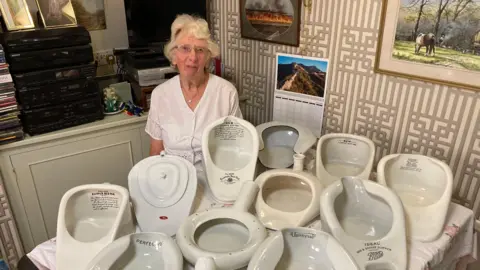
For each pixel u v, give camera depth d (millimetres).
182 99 1436
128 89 1884
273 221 998
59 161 1649
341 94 1551
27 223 1652
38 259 898
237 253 816
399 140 1417
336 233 880
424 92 1298
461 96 1213
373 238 936
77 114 1650
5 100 1423
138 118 1792
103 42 1998
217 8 2039
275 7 1688
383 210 993
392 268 862
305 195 1137
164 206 1039
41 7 1601
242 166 1218
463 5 1131
